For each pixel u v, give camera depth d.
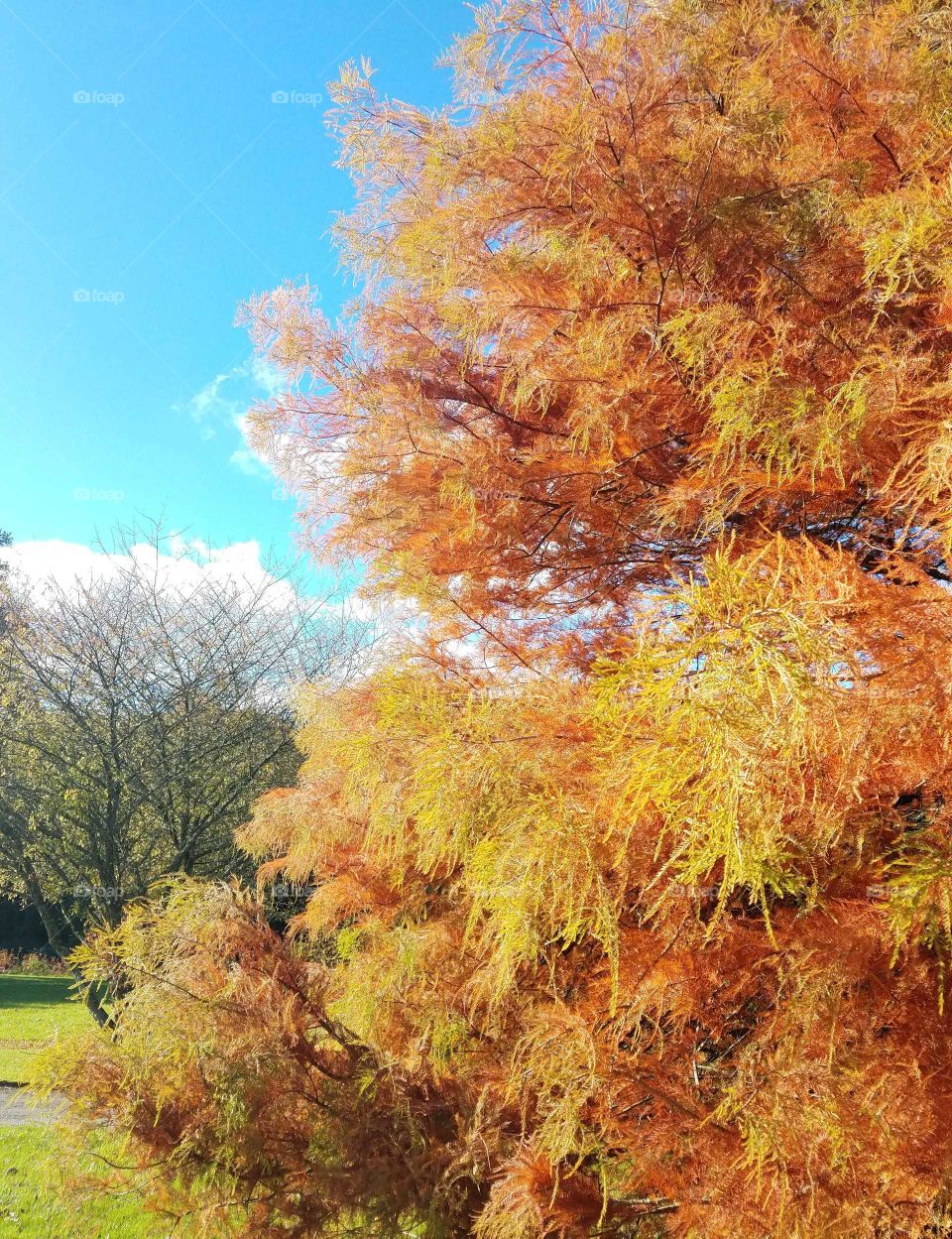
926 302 1.88
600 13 2.43
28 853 11.30
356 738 2.33
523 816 1.66
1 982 17.62
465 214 2.33
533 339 2.14
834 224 1.96
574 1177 2.02
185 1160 2.44
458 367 2.79
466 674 2.63
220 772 11.70
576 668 2.68
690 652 1.22
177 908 2.96
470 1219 2.33
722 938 1.71
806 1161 1.37
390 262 2.74
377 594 2.86
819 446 1.62
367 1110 2.50
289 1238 2.41
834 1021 1.38
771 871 1.31
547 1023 1.87
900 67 2.12
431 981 2.63
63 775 11.26
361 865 3.24
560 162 2.15
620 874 1.64
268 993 2.72
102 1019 8.52
